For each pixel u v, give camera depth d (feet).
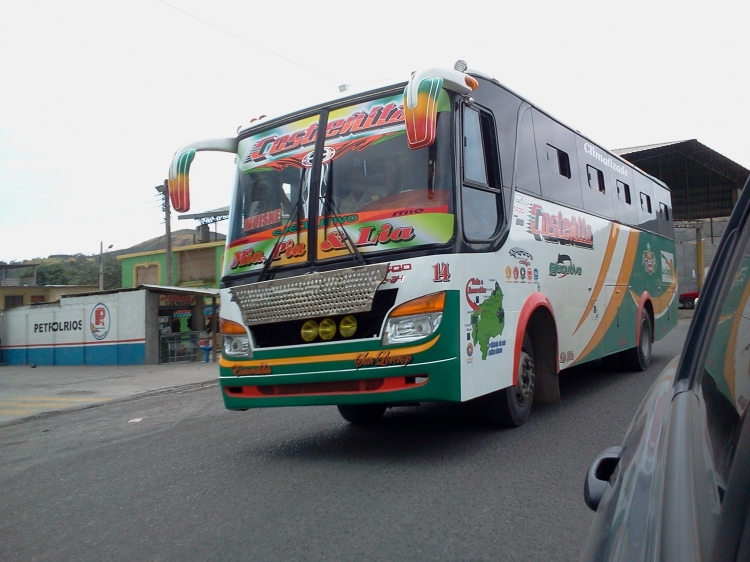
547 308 24.62
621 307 34.63
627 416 24.98
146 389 50.67
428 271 18.52
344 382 19.36
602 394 30.17
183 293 77.51
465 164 19.84
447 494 16.48
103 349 80.64
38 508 18.20
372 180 19.90
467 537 13.71
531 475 17.79
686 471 5.45
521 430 23.07
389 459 20.17
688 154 100.07
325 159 20.76
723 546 3.84
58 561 13.96
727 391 6.12
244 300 20.84
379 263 18.98
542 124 26.55
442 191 19.07
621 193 36.24
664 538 4.72
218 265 132.16
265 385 20.44
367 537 13.96
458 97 19.98
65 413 41.04
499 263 21.21
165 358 75.61
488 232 20.75
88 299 82.79
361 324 19.21
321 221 20.24
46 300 167.43
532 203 24.35
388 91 20.54
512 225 22.39
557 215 26.71
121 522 16.22
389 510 15.53
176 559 13.48
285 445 23.41
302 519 15.29
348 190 20.13
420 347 18.30
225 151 23.36
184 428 29.58
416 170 19.40
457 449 20.86
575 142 30.12
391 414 27.99
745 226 7.16
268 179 21.83
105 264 211.82
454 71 19.20
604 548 5.67
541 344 25.68
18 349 94.32
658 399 8.08
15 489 20.75
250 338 20.74
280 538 14.20
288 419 28.76
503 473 18.06
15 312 94.43
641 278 38.34
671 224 47.67
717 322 7.04
